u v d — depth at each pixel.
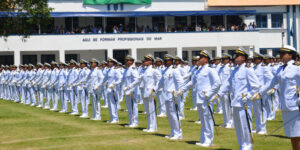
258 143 15.80
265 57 22.12
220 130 19.36
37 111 29.06
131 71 20.73
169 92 17.00
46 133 18.66
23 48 60.22
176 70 17.02
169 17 66.94
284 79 11.95
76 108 27.34
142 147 14.99
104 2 64.31
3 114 26.94
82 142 16.20
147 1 65.31
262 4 66.25
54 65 30.84
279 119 23.02
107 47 61.75
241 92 13.73
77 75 27.00
